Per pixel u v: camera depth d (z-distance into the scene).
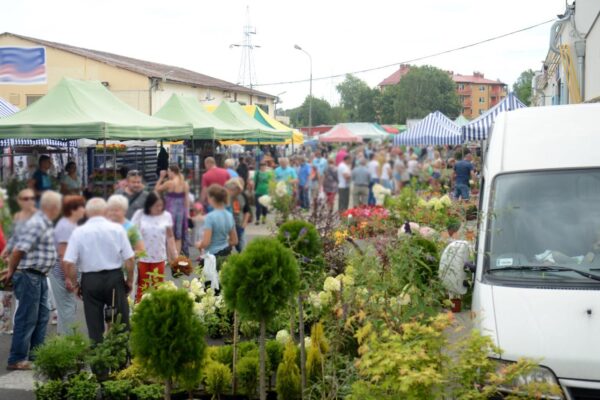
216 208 9.61
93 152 16.67
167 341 4.80
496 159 6.60
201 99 38.94
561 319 5.01
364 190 24.44
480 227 6.18
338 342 5.52
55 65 31.58
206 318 8.23
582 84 18.67
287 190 9.09
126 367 6.65
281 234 6.39
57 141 16.47
